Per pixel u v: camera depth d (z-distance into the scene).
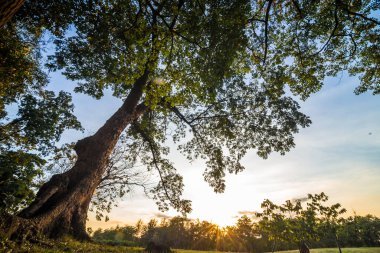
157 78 10.61
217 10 9.11
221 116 18.69
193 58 10.14
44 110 16.72
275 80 14.07
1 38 10.50
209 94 10.46
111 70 11.68
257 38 12.18
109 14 9.34
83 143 14.55
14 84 13.51
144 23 9.04
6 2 3.76
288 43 13.38
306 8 11.23
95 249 9.75
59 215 10.84
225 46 9.12
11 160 7.80
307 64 13.60
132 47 9.98
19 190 7.38
